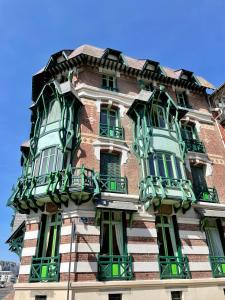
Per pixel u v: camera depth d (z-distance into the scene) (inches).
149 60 672.4
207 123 676.1
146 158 487.2
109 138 520.7
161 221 474.6
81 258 380.8
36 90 672.4
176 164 503.5
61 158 454.6
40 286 366.0
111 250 416.8
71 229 401.1
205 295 419.2
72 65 622.5
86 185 410.9
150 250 426.6
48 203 439.8
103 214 443.8
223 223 514.9
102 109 574.9
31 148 507.2
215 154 619.5
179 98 697.0
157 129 531.5
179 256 441.7
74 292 354.0
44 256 409.4
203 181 573.3
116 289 375.6
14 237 590.6
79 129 508.1
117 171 500.7
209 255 462.3
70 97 519.8
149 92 580.4
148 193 445.1
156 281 398.3
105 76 636.1
